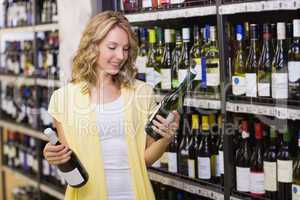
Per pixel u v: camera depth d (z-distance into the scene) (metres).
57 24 3.07
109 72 1.73
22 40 3.86
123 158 1.72
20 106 3.98
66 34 2.74
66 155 1.62
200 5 2.02
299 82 1.74
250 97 1.87
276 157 1.92
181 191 2.50
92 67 1.74
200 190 2.12
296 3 1.62
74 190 1.73
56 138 1.62
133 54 1.78
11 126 4.03
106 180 1.72
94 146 1.69
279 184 1.87
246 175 1.96
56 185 3.45
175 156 2.32
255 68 1.98
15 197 4.25
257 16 2.07
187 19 2.41
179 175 2.28
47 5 3.33
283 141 1.92
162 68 2.34
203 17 2.35
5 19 3.98
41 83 3.48
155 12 2.21
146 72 2.42
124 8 2.45
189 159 2.26
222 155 2.08
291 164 1.84
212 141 2.21
